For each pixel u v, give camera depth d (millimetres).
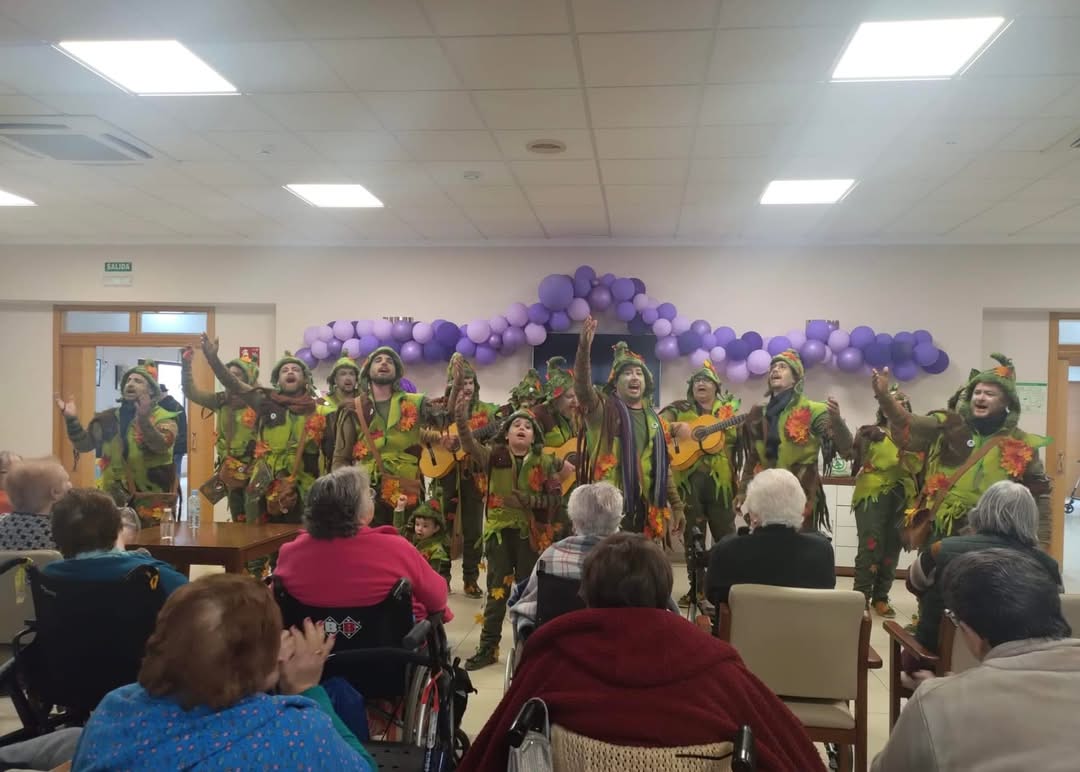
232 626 1175
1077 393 9266
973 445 4449
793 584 2504
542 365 7270
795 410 5113
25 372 8070
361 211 6398
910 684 2607
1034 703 1251
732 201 5895
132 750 1102
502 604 4020
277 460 5141
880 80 3732
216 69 3725
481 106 4137
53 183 5703
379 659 1892
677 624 1418
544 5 3086
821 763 1448
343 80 3832
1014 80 3709
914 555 6383
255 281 7684
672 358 7184
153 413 5293
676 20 3191
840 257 7121
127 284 7762
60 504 2312
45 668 2262
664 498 4348
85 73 3814
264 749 1124
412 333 7312
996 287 6945
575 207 6160
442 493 5230
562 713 1342
